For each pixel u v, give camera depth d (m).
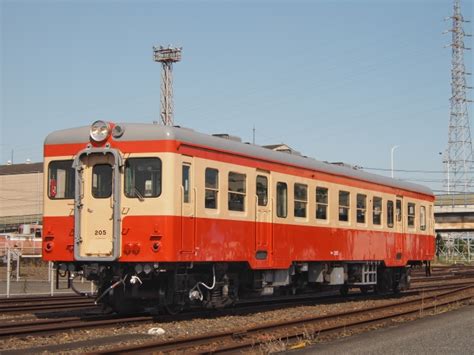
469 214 65.88
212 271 14.68
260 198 15.85
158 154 13.22
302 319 13.48
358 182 20.12
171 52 60.12
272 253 16.11
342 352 10.47
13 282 29.59
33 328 11.99
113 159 13.48
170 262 13.43
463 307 18.05
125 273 13.69
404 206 22.83
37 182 74.19
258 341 11.11
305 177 17.59
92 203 13.60
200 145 13.95
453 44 75.06
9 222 72.69
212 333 11.49
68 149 13.98
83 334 11.98
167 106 60.41
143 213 13.16
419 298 19.39
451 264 66.44
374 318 14.39
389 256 21.66
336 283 19.14
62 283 29.02
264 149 16.23
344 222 19.30
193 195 13.68
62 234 13.86
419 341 11.53
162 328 12.90
